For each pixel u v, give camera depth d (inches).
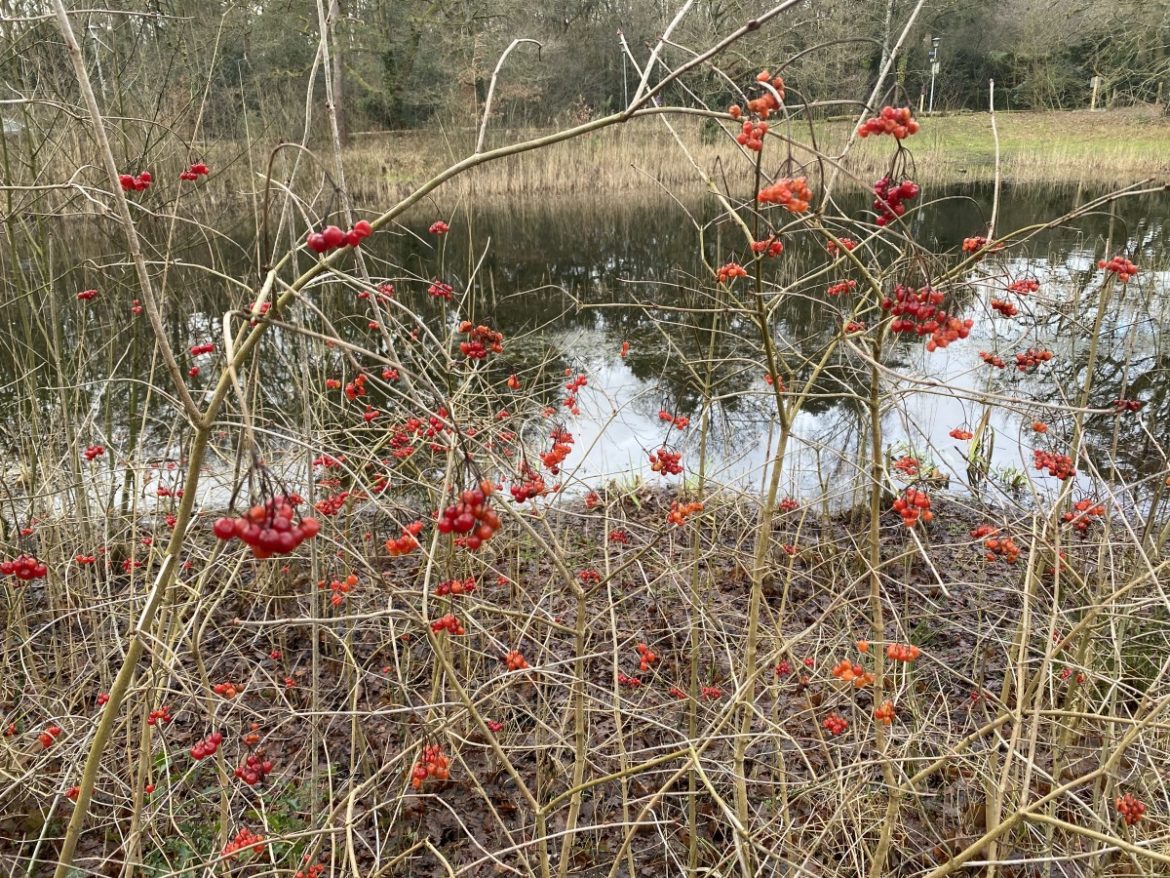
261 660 166.6
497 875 124.0
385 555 196.1
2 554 154.3
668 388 311.1
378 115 745.0
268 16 379.6
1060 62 829.8
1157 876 92.7
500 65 80.7
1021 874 118.6
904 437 262.1
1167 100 704.4
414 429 136.1
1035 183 663.8
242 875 122.0
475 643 164.1
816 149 80.7
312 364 191.2
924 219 566.6
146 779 118.0
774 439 270.2
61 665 160.2
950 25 874.8
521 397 177.5
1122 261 130.0
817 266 413.7
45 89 171.5
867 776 114.8
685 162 642.8
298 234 237.5
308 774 140.6
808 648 161.5
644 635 170.6
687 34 435.2
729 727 124.6
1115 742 111.3
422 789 135.8
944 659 163.2
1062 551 131.3
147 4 211.0
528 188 674.2
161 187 180.9
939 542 208.7
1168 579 123.6
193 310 312.2
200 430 62.5
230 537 54.4
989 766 114.6
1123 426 247.3
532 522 196.9
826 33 498.6
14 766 123.6
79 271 299.4
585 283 457.4
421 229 584.1
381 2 688.4
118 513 189.5
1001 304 126.0
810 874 92.8
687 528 186.1
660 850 128.6
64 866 69.4
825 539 200.4
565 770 122.4
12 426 210.8
